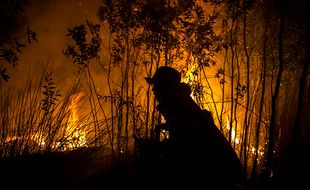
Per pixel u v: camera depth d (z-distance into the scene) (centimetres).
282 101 695
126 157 514
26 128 527
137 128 543
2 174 471
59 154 524
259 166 604
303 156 576
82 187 479
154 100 520
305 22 537
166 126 403
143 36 515
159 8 488
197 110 389
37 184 468
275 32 596
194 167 383
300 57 584
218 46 530
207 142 380
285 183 541
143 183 462
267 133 644
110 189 472
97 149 540
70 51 489
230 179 379
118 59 522
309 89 642
